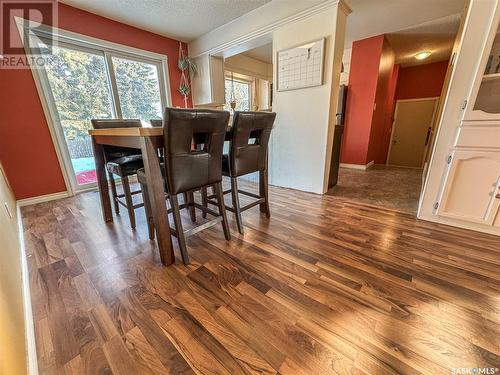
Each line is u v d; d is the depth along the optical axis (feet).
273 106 9.66
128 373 2.60
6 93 7.62
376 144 16.48
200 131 4.33
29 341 2.81
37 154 8.46
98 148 6.25
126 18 9.61
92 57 9.60
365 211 7.18
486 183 5.31
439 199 6.02
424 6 8.96
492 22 4.58
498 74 4.77
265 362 2.68
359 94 13.55
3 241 3.60
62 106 9.04
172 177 4.19
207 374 2.58
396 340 2.90
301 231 5.92
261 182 6.54
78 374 2.60
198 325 3.20
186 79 12.96
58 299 3.71
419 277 4.06
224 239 5.58
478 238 5.35
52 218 7.00
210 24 10.41
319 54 7.79
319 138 8.63
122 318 3.34
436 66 16.37
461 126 5.29
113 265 4.60
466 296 3.59
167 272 4.36
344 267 4.38
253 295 3.73
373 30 11.46
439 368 2.57
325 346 2.85
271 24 8.77
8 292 2.77
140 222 6.69
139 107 11.45
